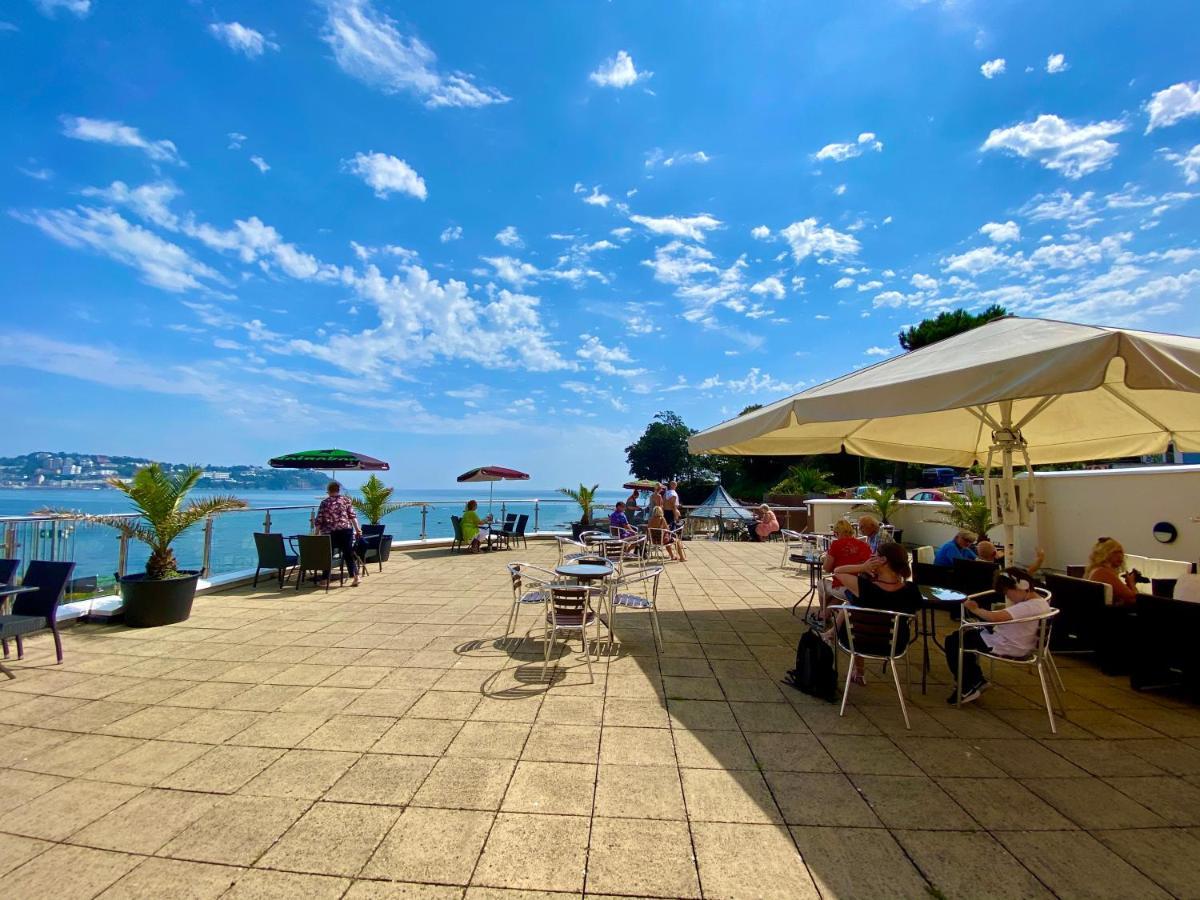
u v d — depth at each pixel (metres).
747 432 5.55
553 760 3.20
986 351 4.09
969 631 4.20
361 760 3.18
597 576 5.31
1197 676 4.05
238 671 4.67
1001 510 5.63
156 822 2.59
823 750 3.35
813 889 2.19
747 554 13.00
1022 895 2.16
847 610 3.89
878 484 33.44
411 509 14.05
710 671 4.75
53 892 2.13
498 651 5.24
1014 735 3.58
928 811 2.72
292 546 9.37
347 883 2.20
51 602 4.87
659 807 2.74
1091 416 6.31
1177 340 3.14
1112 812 2.72
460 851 2.40
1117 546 5.01
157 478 6.19
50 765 3.11
